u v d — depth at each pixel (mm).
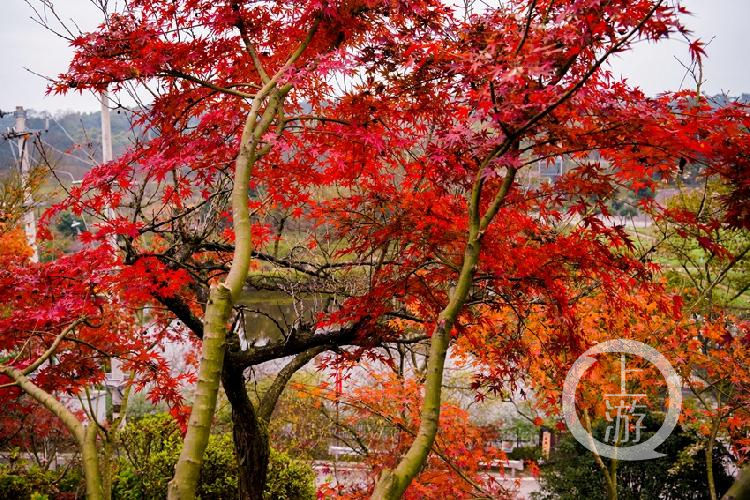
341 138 3701
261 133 2973
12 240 7855
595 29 2420
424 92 3590
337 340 4473
